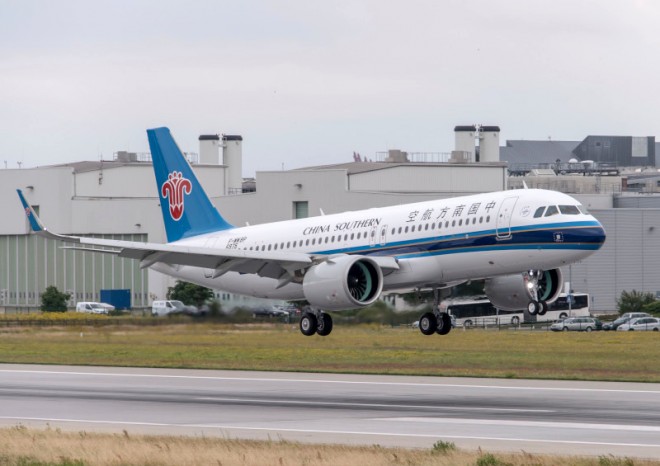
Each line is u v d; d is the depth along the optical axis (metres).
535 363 142.75
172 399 106.88
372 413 94.00
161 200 199.75
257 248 183.88
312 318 181.25
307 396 107.81
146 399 107.12
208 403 103.06
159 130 198.25
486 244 152.25
